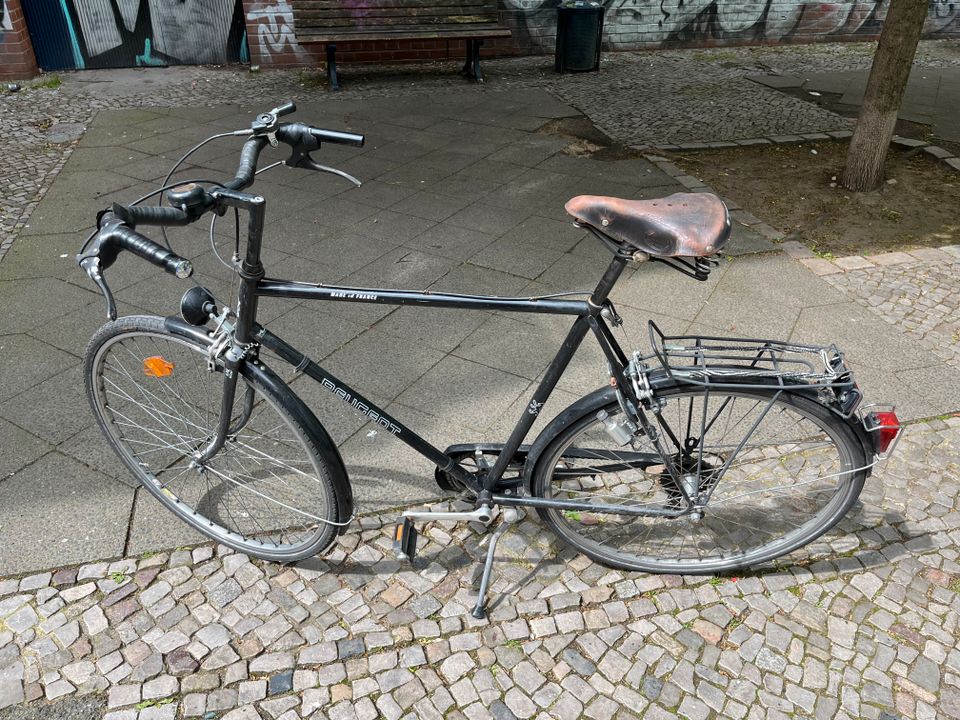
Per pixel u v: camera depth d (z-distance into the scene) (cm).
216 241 459
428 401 320
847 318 382
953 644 218
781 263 441
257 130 194
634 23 1009
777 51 1041
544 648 218
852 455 212
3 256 439
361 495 270
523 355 351
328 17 795
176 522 257
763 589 236
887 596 233
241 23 887
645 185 561
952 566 243
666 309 390
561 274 426
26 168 578
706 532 252
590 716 200
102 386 244
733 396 204
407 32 808
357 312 383
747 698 204
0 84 795
